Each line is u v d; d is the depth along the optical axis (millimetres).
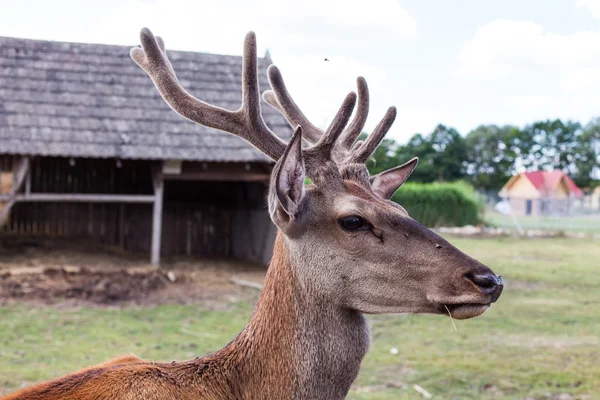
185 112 3240
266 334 2914
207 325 9047
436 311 2846
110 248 15195
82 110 13312
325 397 2885
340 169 3160
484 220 29938
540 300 11352
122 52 14781
